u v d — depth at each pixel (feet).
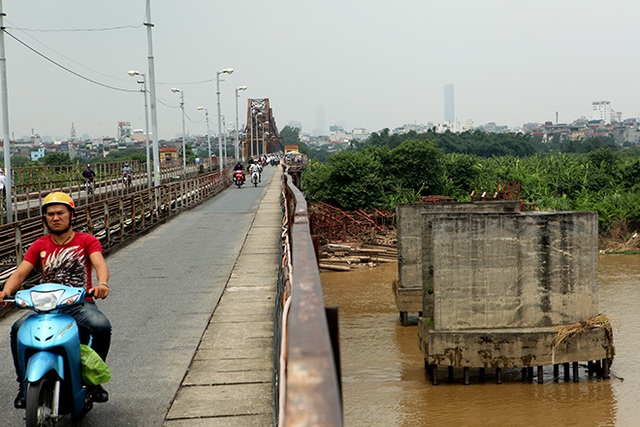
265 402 22.11
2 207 91.86
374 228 178.40
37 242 20.02
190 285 44.04
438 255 71.31
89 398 19.83
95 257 19.95
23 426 20.34
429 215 79.61
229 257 56.39
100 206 67.51
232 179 196.65
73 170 166.61
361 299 116.78
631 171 229.04
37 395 16.20
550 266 71.72
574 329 70.69
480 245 71.31
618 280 129.08
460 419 61.93
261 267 50.67
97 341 19.56
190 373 25.44
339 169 207.92
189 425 20.31
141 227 78.54
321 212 178.70
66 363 17.53
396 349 84.84
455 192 223.51
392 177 215.92
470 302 71.41
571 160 281.13
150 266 52.65
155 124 107.04
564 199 207.10
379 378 73.92
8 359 27.89
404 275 97.66
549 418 62.08
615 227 186.19
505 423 61.05
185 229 80.28
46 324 17.39
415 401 66.54
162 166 238.89
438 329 71.26
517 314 71.72
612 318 96.43
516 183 212.43
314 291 8.98
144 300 39.45
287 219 33.27
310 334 6.49
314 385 5.09
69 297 18.01
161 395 22.97
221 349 28.71
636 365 76.18
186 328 32.53
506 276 71.56
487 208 100.32
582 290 72.08
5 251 48.62
